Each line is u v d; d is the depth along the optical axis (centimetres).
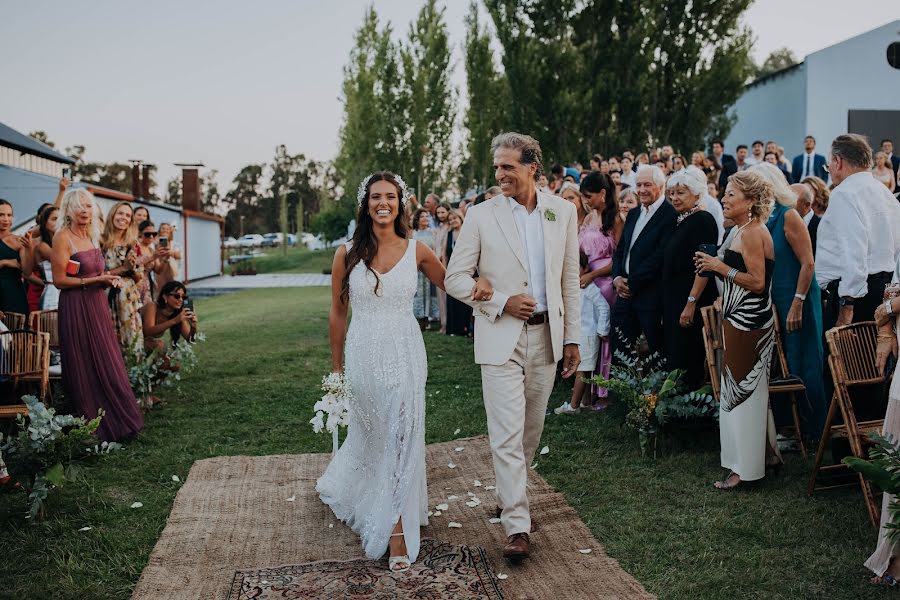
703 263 427
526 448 395
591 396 613
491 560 353
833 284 516
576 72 2167
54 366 614
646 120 2228
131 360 622
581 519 396
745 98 2372
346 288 380
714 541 362
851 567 331
